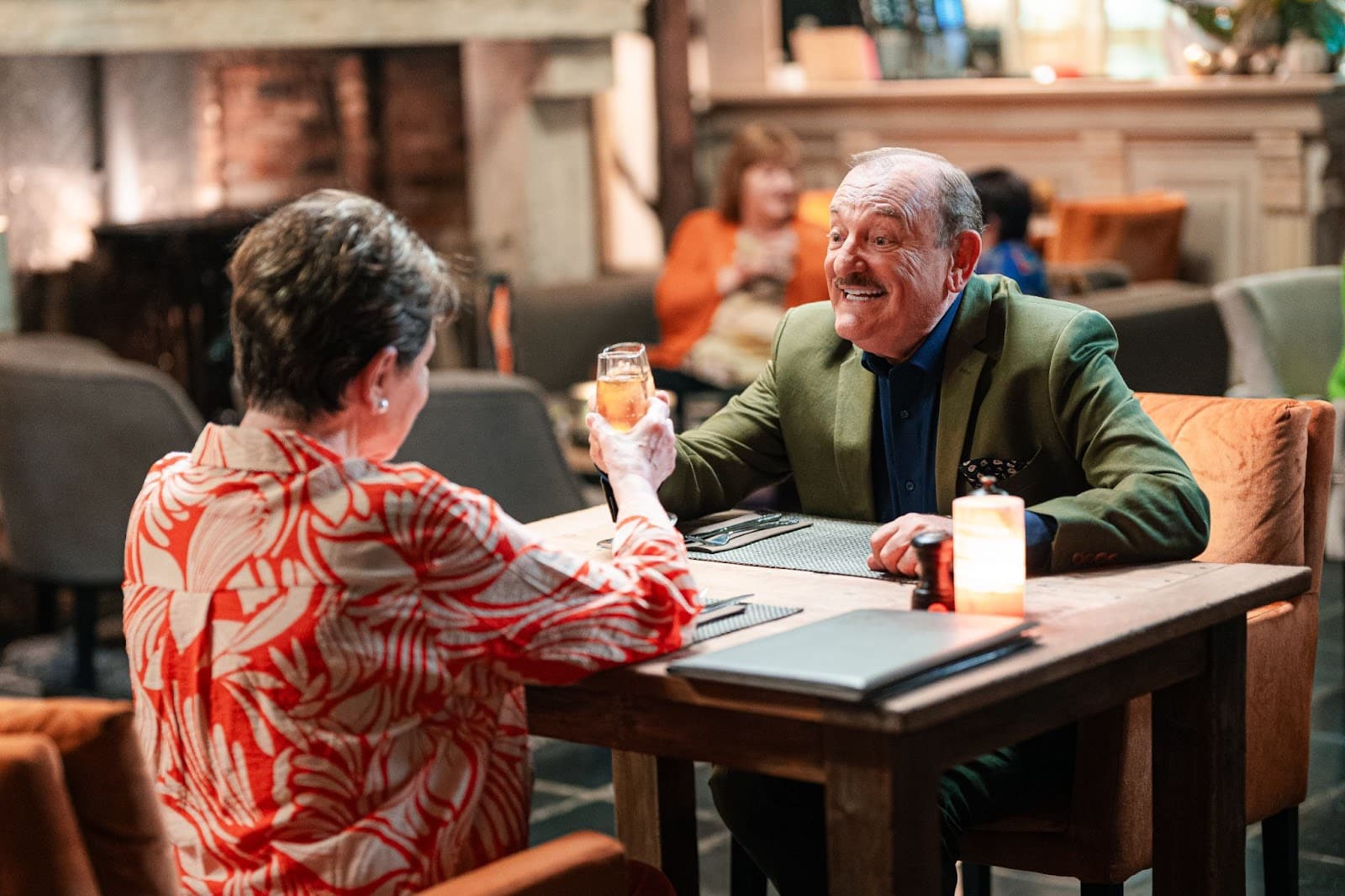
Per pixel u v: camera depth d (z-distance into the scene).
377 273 1.65
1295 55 6.66
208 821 1.68
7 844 1.38
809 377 2.44
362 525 1.61
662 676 1.70
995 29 7.75
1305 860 3.14
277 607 1.62
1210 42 7.04
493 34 6.53
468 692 1.68
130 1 5.78
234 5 5.94
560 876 1.61
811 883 2.06
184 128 6.78
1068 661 1.68
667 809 2.24
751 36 7.96
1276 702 2.35
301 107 6.99
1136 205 6.63
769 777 2.12
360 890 1.62
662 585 1.76
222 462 1.67
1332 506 5.03
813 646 1.66
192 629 1.66
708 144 8.12
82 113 6.55
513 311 5.88
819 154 7.88
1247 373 4.70
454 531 1.64
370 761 1.64
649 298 6.54
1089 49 7.56
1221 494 2.40
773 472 2.53
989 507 1.79
